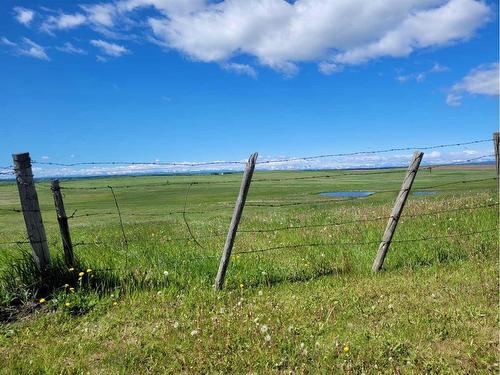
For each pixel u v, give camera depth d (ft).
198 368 14.74
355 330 17.19
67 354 16.37
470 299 19.97
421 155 25.20
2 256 27.89
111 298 21.97
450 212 41.50
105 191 223.92
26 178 22.68
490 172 300.40
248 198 126.62
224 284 23.93
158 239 40.93
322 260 27.84
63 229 24.11
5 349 17.02
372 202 85.87
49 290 22.62
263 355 15.19
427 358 14.69
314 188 177.06
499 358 14.28
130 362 15.33
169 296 22.30
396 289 22.02
